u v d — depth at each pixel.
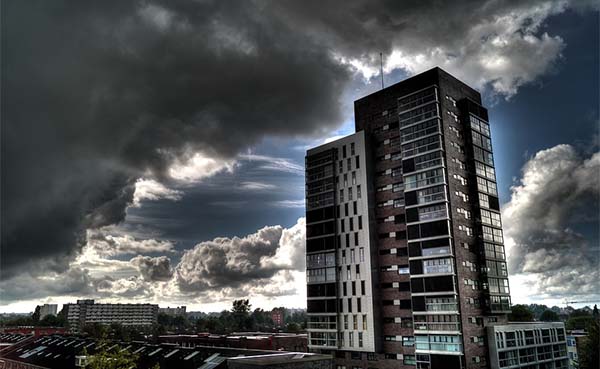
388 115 78.75
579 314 178.50
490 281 66.75
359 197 77.06
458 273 63.09
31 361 89.44
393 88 78.88
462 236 66.31
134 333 149.50
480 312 64.94
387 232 74.12
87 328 155.25
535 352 70.19
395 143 76.56
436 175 67.12
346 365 73.31
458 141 71.69
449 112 71.62
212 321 198.12
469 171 71.31
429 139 69.19
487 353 63.69
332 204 80.31
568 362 76.62
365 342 70.44
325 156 83.81
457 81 75.50
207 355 65.50
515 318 118.31
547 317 170.38
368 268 72.75
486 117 77.25
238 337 106.00
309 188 85.69
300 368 43.62
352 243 76.25
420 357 63.81
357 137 79.75
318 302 78.44
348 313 73.94
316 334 77.69
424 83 73.69
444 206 65.25
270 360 43.78
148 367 67.19
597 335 71.75
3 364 96.75
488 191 72.44
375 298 71.31
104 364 42.84
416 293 65.75
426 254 65.81
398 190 74.12
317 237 81.62
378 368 69.75
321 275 79.19
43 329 161.38
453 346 60.38
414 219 68.50
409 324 67.81
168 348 74.00
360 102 84.00
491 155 75.69
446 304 62.12
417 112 71.75
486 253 67.69
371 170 78.06
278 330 187.25
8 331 156.75
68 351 87.94
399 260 71.44
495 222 71.81
